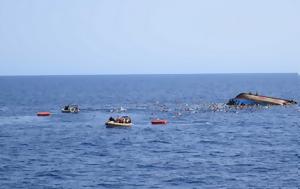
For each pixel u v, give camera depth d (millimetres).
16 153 165250
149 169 139125
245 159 151875
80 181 126938
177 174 133250
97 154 162375
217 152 164125
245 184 123562
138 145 179125
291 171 136000
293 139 191875
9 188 121125
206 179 128125
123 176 131625
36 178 130375
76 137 198750
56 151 168500
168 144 181000
